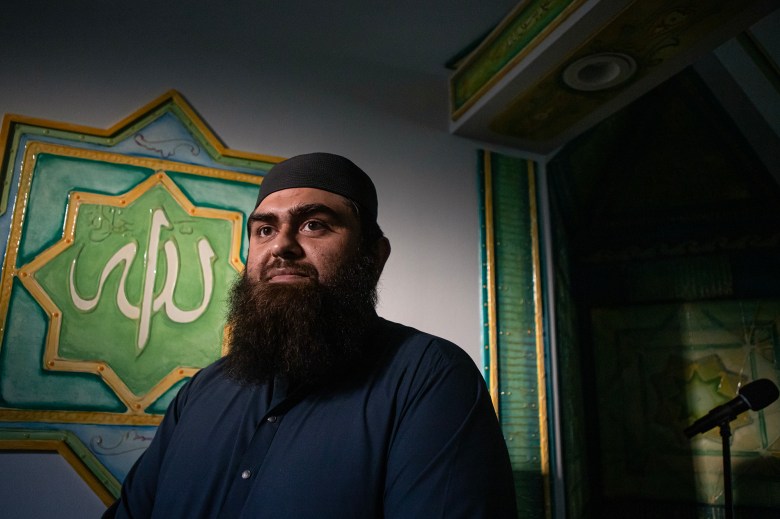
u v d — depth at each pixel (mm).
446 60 2309
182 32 1951
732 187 2625
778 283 2516
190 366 1707
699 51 1771
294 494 803
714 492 2441
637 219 2828
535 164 2434
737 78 2379
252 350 964
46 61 1755
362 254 1061
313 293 946
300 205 1009
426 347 940
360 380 932
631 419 2645
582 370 2754
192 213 1804
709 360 2570
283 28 2086
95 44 1827
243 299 1021
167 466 962
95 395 1599
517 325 2178
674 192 2760
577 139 2518
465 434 803
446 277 2121
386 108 2209
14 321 1566
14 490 1486
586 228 2887
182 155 1836
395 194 2129
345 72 2176
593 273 2859
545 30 1770
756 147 2455
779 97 2293
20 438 1507
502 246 2244
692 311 2645
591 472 2633
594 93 2002
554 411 2164
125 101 1823
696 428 1882
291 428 890
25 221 1630
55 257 1638
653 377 2652
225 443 929
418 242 2113
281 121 2020
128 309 1680
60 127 1712
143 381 1650
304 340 916
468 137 2326
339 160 1090
